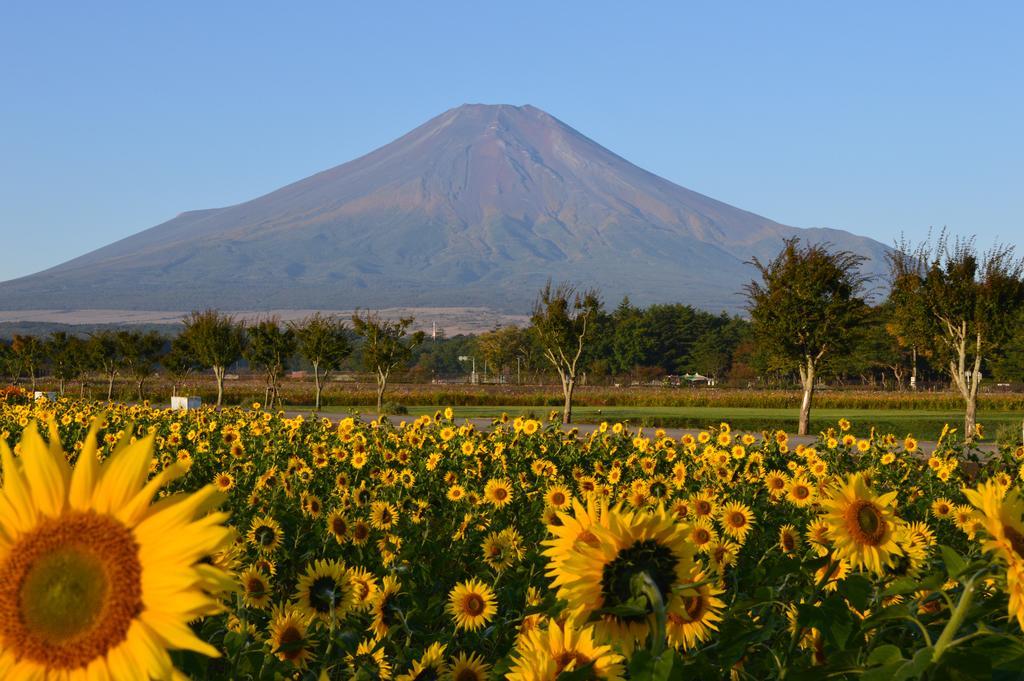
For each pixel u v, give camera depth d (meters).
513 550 5.78
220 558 3.78
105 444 13.41
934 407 63.38
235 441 13.58
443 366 193.62
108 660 1.30
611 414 49.91
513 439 13.87
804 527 7.08
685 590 1.97
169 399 64.31
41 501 1.35
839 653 2.37
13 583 1.31
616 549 1.97
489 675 3.17
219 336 55.03
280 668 3.37
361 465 11.01
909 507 9.17
